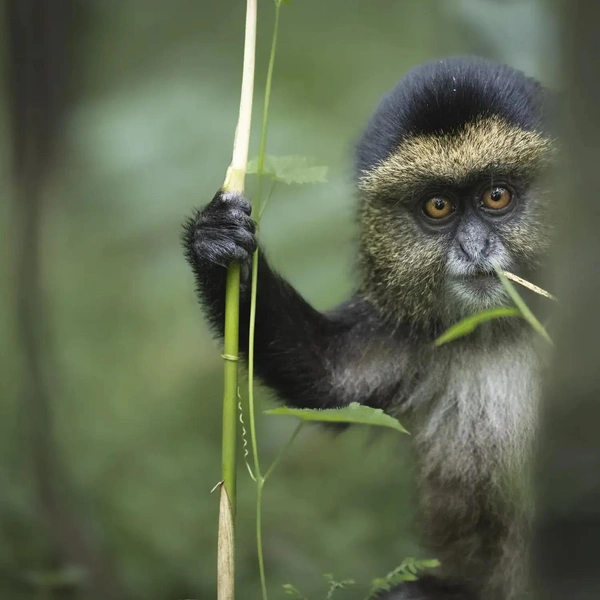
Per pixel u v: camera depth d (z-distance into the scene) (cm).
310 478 1488
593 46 618
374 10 2200
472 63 999
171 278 1941
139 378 1811
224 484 743
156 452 1516
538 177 952
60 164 1777
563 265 649
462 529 1050
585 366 622
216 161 1919
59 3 1727
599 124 619
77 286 1934
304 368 1036
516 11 1326
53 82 1711
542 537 664
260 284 992
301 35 2188
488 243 965
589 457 625
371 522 1321
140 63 2162
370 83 2039
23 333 1479
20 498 1280
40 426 1373
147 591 1238
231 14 2253
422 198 984
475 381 1043
